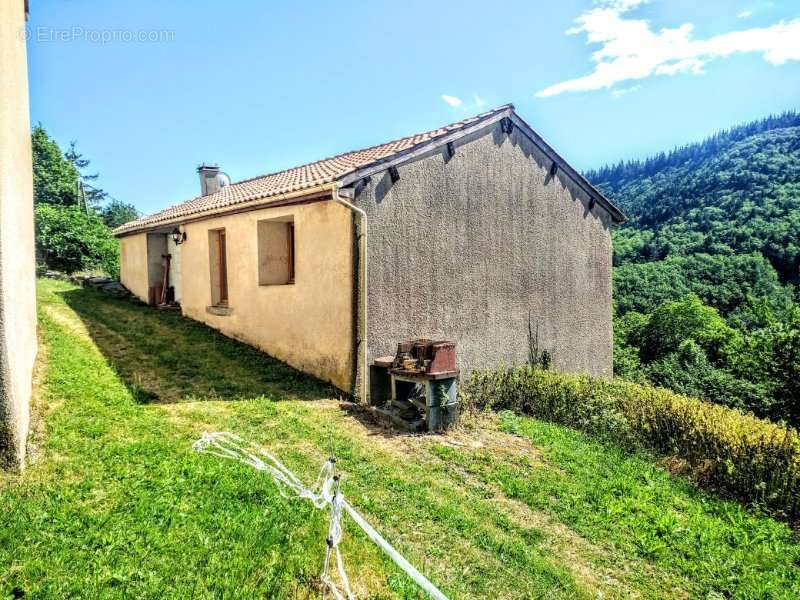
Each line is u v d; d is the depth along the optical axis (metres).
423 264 8.42
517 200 10.09
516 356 10.05
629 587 3.86
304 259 8.58
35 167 28.81
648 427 7.22
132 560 3.03
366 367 7.56
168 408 6.04
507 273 9.90
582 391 8.20
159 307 13.18
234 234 10.30
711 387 15.14
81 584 2.77
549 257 10.76
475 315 9.29
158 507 3.63
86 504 3.60
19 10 6.04
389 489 4.76
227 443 5.14
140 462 4.36
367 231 7.62
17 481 3.80
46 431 4.76
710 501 5.57
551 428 7.68
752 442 5.95
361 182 7.55
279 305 9.15
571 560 4.12
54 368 6.75
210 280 11.23
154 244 13.88
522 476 5.63
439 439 6.54
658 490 5.62
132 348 8.70
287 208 8.91
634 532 4.64
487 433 7.08
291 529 3.62
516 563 3.87
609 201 11.92
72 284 15.92
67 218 18.97
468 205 9.16
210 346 9.54
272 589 2.94
